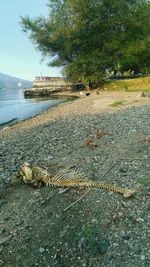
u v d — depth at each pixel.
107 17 53.78
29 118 28.98
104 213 8.18
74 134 17.20
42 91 70.81
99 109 27.44
